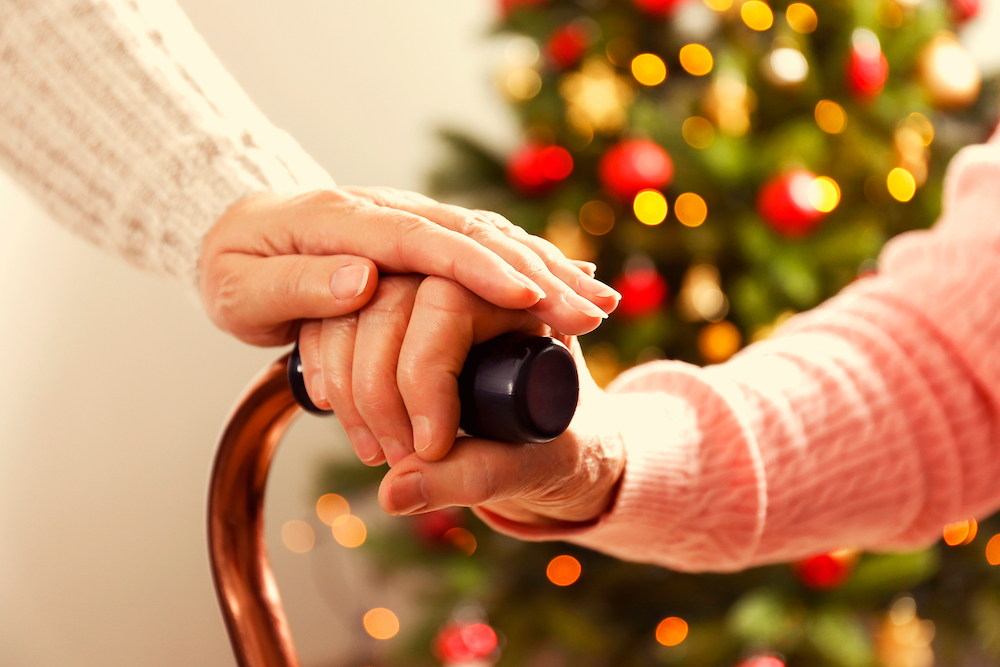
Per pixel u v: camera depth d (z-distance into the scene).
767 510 1.01
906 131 2.22
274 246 0.90
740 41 2.22
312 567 3.45
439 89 3.58
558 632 2.23
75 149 0.98
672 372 1.04
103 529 3.13
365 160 3.47
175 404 3.24
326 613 3.47
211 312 0.93
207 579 3.32
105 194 0.98
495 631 2.33
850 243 2.08
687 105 2.24
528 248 0.86
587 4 2.46
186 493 3.28
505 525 0.97
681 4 2.28
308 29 3.31
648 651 2.31
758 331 2.11
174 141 0.96
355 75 3.42
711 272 2.21
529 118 2.38
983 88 2.49
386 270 0.87
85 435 3.09
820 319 1.09
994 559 2.26
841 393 1.03
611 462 0.93
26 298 2.97
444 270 0.85
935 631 2.39
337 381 0.86
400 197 0.89
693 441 0.99
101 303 3.09
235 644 0.88
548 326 0.88
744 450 0.99
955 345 1.04
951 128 2.54
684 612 2.34
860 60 2.08
